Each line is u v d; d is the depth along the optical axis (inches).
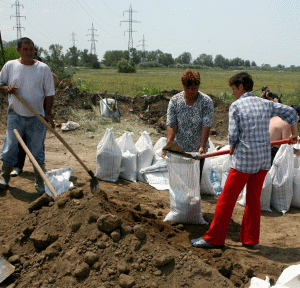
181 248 116.0
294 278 94.7
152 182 202.1
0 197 151.4
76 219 106.8
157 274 94.5
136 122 416.8
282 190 171.2
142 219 134.4
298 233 145.0
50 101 160.1
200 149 147.5
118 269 94.4
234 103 121.7
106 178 201.0
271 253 125.1
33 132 157.8
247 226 128.5
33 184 172.6
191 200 143.6
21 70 149.4
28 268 97.1
